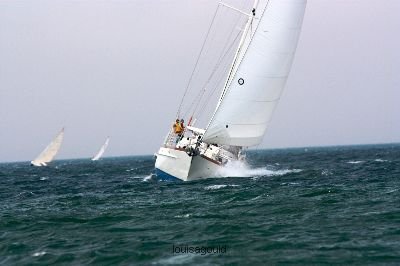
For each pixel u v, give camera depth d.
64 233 46.88
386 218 46.56
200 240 40.78
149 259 35.69
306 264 33.38
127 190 85.12
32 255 38.78
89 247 40.34
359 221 45.97
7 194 96.38
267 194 66.88
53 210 63.62
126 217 53.66
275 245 38.28
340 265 32.94
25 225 52.00
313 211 52.25
